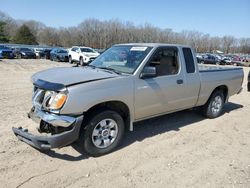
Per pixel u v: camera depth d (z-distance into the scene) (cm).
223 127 592
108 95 402
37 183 338
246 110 766
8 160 389
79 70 455
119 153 432
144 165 398
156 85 473
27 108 664
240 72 713
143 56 466
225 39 10200
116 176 365
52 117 370
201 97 589
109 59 508
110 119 419
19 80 1202
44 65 2381
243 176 380
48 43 9344
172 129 558
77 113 375
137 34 8000
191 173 383
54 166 381
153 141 488
